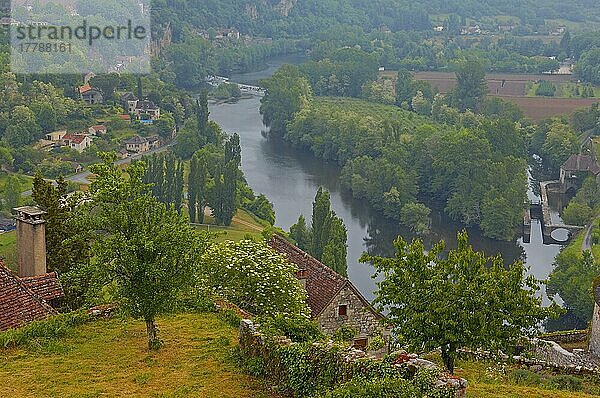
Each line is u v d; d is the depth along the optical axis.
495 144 130.38
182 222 27.44
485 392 24.56
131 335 29.39
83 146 142.25
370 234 104.12
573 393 26.12
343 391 20.36
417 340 28.28
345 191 122.25
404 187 113.69
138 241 26.27
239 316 31.83
